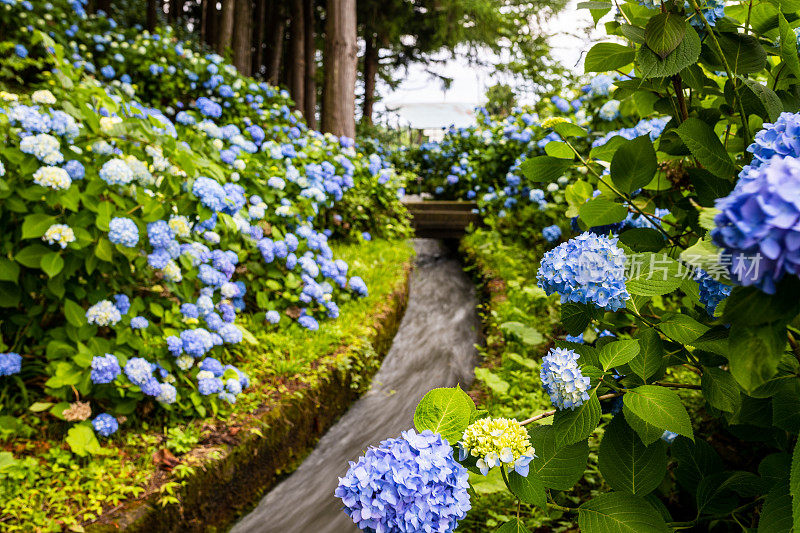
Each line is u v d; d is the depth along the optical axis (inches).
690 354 46.8
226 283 125.5
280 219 171.0
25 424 92.8
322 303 162.7
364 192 259.4
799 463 28.9
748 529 48.1
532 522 77.5
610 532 42.9
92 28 282.8
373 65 695.1
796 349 36.3
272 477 113.9
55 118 93.3
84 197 92.3
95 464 88.2
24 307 100.3
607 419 84.7
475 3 554.6
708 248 27.6
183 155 105.0
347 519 107.7
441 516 34.9
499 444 39.2
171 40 289.6
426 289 266.8
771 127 32.6
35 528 74.2
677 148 56.6
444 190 405.7
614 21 57.7
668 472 75.4
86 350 91.4
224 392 107.3
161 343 103.3
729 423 50.3
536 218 243.4
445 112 931.3
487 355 159.6
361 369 158.6
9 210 90.7
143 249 102.4
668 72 44.8
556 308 162.7
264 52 596.4
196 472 92.7
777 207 21.8
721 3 50.3
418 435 38.6
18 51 204.7
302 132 286.0
